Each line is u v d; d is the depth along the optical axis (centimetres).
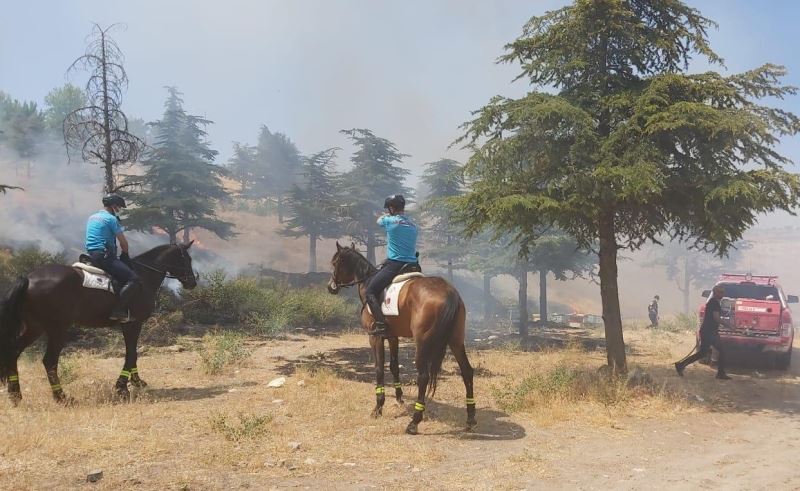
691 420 865
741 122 892
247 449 634
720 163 986
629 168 934
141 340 1442
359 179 3809
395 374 899
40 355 1194
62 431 670
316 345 1545
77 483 516
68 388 930
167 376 1078
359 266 878
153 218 2831
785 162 965
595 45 1103
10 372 789
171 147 3125
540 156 1073
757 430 820
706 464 655
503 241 2473
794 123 964
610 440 739
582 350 1670
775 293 1466
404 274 797
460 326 752
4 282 1697
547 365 1324
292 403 868
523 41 1125
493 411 871
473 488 549
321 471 582
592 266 2622
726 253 1038
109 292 851
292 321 1862
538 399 921
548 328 2741
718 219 970
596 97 1064
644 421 846
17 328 787
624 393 956
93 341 1389
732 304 1356
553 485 566
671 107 945
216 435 686
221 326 1731
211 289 1858
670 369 1327
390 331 800
